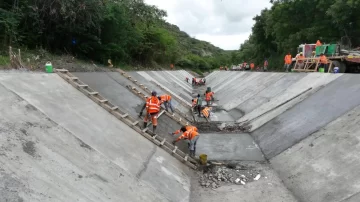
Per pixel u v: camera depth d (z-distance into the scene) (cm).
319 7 3061
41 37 1579
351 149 772
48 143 575
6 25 1236
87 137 704
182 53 7594
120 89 1377
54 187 468
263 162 1004
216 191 781
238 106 2059
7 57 1116
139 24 3186
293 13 3572
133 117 1112
